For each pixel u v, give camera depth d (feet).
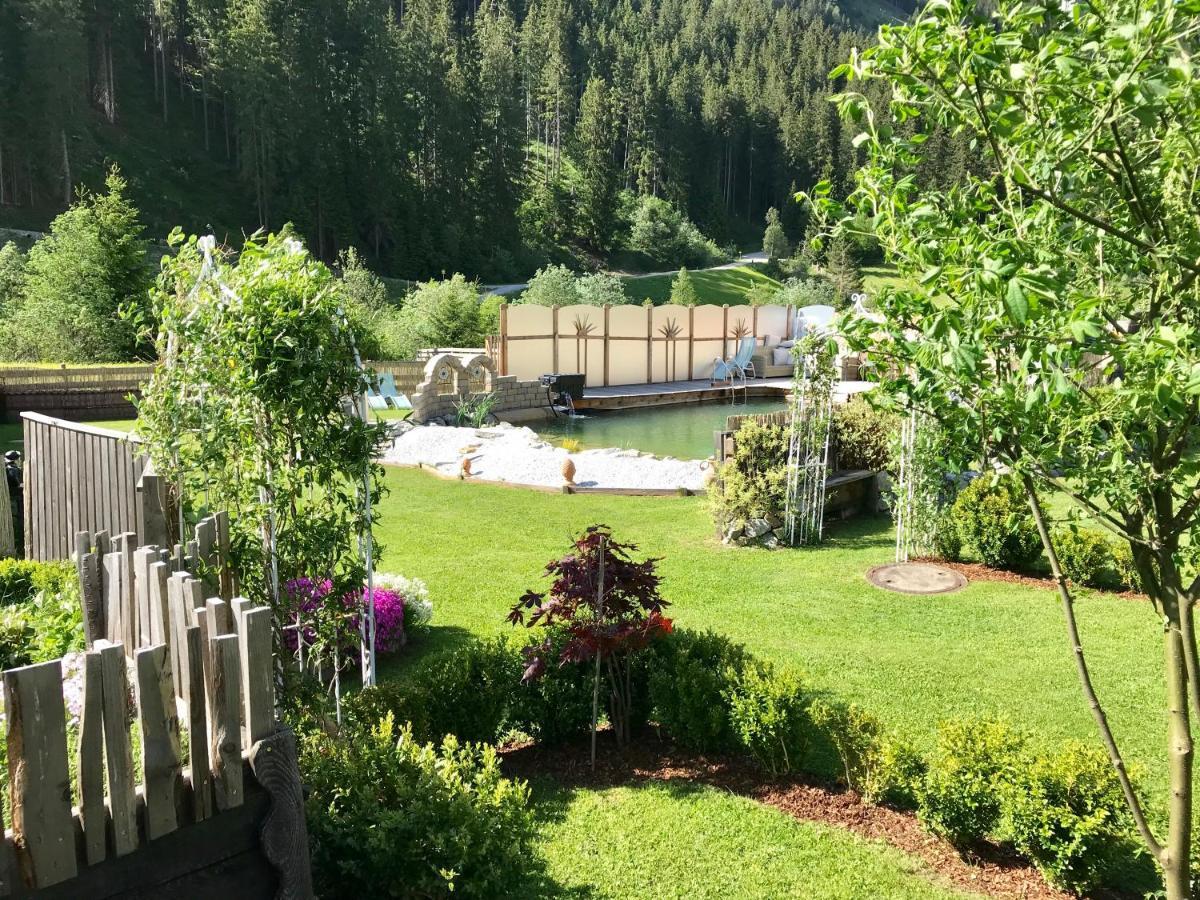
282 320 13.78
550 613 16.80
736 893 12.41
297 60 220.43
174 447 14.49
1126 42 6.76
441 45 277.44
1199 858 11.76
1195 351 6.72
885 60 7.84
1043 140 7.77
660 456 57.41
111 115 223.30
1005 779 13.21
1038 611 24.80
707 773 16.16
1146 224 8.00
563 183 306.76
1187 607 8.80
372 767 12.34
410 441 55.31
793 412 33.40
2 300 102.32
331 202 215.72
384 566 30.25
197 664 8.52
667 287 246.06
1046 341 7.31
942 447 9.51
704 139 338.34
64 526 26.84
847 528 36.17
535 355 98.68
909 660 21.22
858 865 13.10
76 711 11.11
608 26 417.90
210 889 8.64
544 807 14.89
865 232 8.53
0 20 185.57
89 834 7.71
